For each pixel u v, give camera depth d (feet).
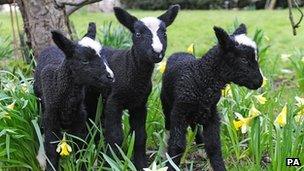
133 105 6.31
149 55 5.73
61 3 8.11
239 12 22.24
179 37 15.72
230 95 7.54
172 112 6.15
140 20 5.93
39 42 8.18
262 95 7.67
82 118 6.27
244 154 6.78
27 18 8.22
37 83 6.66
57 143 6.16
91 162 6.10
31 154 6.47
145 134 6.48
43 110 6.52
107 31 11.05
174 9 6.16
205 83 5.96
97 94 6.59
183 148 6.15
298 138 6.10
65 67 5.94
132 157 6.61
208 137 6.16
